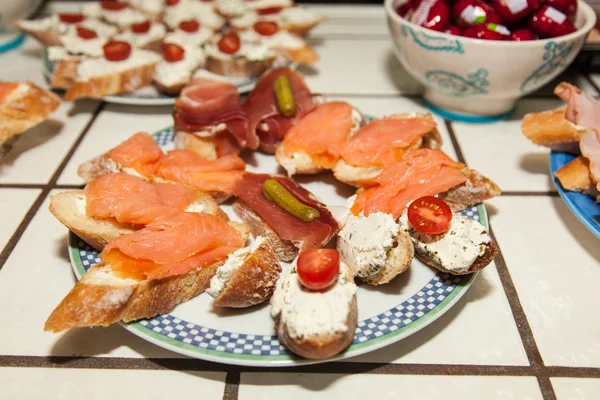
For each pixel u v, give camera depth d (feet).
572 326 0.97
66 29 1.75
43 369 0.90
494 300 1.02
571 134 1.20
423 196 1.06
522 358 0.92
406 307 0.93
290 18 1.94
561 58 1.37
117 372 0.90
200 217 1.04
